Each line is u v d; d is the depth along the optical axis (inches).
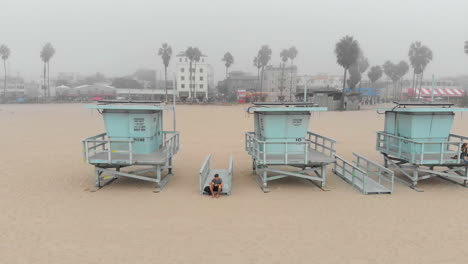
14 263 292.4
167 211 422.9
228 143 978.1
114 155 534.3
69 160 731.4
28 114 2044.8
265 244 329.7
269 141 503.2
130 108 509.7
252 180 583.5
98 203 453.4
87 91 4571.9
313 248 321.4
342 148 901.8
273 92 4766.2
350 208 435.5
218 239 340.8
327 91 2625.5
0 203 449.1
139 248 320.8
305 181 576.4
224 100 4284.0
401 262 295.7
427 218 399.9
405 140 535.2
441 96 4030.5
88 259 299.3
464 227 373.1
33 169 647.8
